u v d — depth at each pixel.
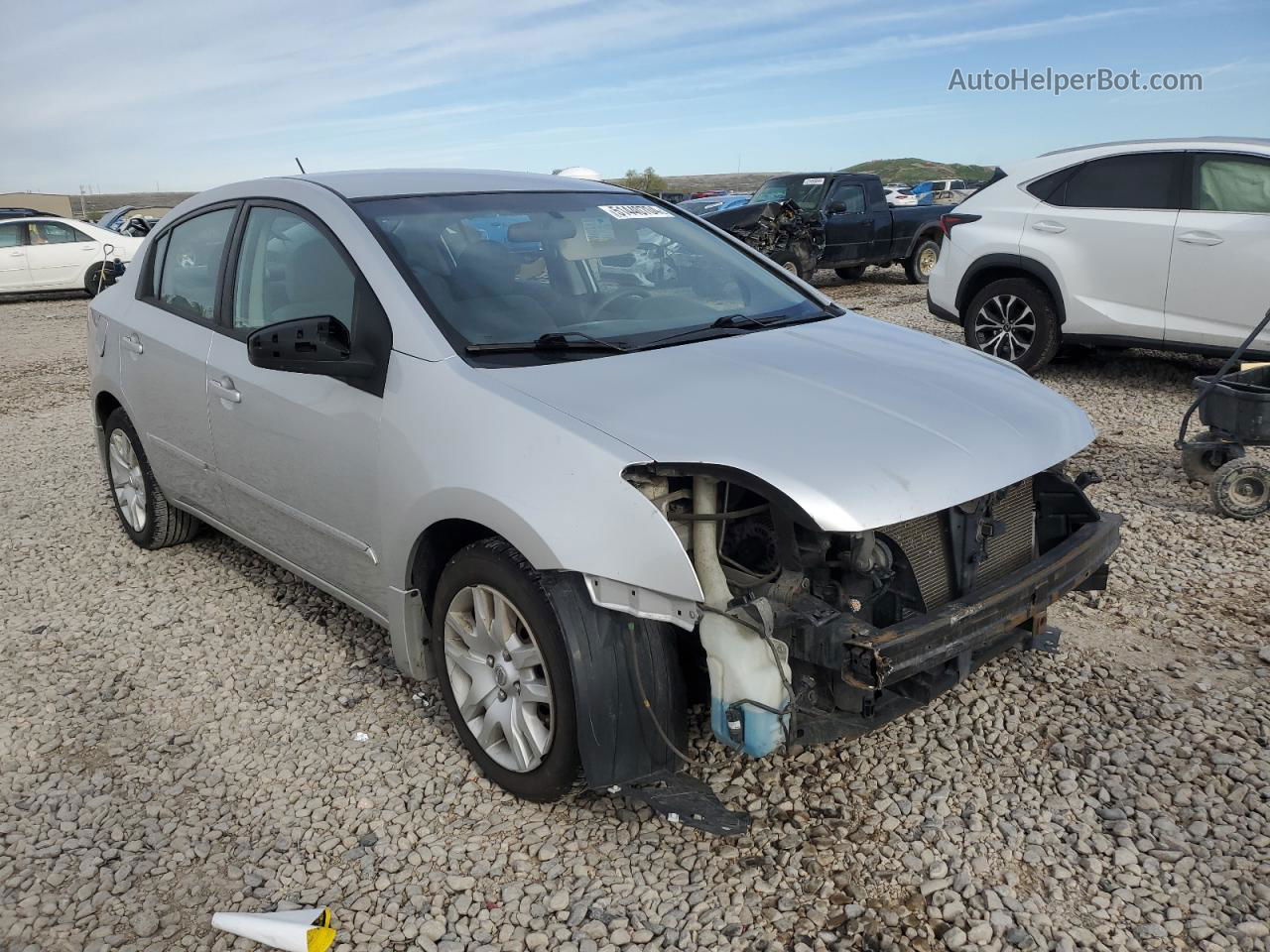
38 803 3.03
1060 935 2.37
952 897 2.50
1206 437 5.36
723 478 2.43
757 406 2.71
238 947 2.45
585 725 2.59
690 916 2.47
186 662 3.89
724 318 3.48
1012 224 8.02
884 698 2.72
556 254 3.56
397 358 3.04
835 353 3.20
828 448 2.52
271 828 2.88
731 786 2.96
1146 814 2.80
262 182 4.00
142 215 25.66
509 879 2.63
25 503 5.99
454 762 3.16
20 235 18.28
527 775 2.84
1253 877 2.55
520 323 3.16
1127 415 7.10
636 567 2.46
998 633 2.71
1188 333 7.16
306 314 3.46
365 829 2.86
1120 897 2.50
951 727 3.24
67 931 2.51
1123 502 5.37
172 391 4.21
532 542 2.58
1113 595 4.21
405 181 3.78
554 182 4.09
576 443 2.57
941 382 3.02
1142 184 7.34
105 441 5.18
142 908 2.58
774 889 2.56
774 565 2.69
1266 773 2.96
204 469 4.15
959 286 8.46
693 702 3.05
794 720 2.51
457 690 3.07
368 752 3.24
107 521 5.61
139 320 4.55
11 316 16.20
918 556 2.66
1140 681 3.50
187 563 4.91
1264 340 6.83
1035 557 3.11
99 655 3.97
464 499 2.75
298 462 3.45
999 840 2.71
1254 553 4.62
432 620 3.18
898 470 2.49
